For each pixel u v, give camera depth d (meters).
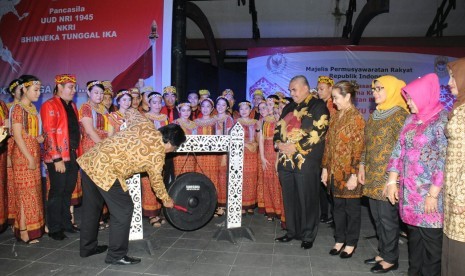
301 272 2.76
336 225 3.15
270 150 4.11
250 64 7.61
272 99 4.18
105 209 3.97
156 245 3.30
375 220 2.88
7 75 6.01
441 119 2.22
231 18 8.30
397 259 2.77
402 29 8.29
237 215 3.51
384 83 2.69
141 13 5.51
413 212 2.34
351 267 2.86
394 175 2.49
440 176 2.16
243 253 3.15
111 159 2.68
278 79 7.56
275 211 4.11
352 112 2.95
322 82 3.83
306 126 3.19
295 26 8.46
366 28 8.30
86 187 2.96
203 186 3.33
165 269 2.81
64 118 3.45
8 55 5.98
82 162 2.79
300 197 3.26
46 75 5.87
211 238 3.54
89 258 3.02
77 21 5.71
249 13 7.86
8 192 3.72
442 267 2.05
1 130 2.41
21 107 3.26
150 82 5.52
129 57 5.56
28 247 3.27
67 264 2.90
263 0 7.57
